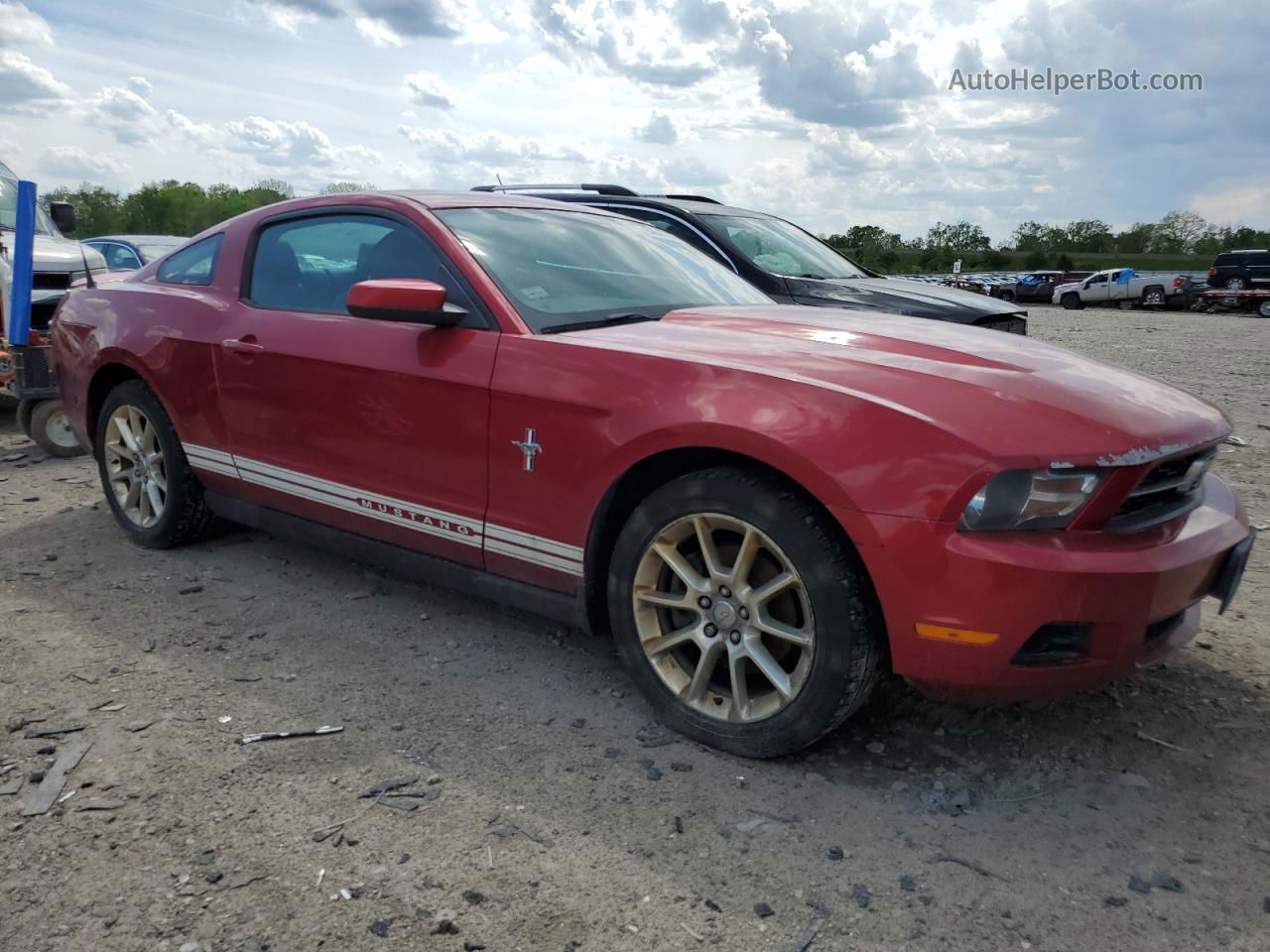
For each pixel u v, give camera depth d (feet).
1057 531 7.77
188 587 13.12
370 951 6.53
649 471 9.51
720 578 8.89
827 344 9.65
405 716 9.73
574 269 11.64
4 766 8.70
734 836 7.84
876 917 6.93
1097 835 7.91
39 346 20.65
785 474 8.43
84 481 19.21
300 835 7.75
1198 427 8.70
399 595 13.00
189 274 14.39
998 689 7.94
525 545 10.13
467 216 11.70
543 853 7.58
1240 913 6.98
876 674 8.44
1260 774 8.79
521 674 10.71
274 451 12.47
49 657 10.93
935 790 8.50
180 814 8.00
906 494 7.77
